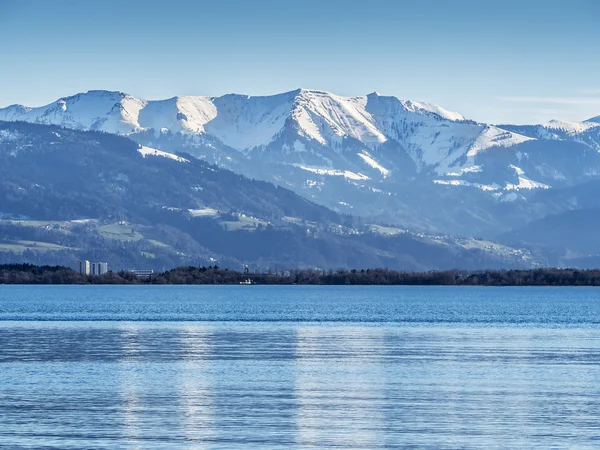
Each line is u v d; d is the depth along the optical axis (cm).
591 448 16638
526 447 16712
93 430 17875
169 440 17138
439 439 17300
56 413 19400
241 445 16812
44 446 16662
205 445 16800
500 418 19075
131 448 16550
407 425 18425
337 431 17912
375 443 17000
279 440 17200
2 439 17162
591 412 19688
